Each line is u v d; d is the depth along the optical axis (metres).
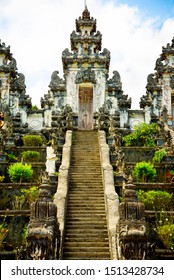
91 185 17.92
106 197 15.70
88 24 34.19
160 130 26.80
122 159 20.00
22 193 18.00
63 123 28.78
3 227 15.17
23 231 15.35
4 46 32.53
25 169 19.34
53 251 10.39
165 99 31.58
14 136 28.12
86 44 32.84
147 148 24.08
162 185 18.39
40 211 10.73
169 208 16.66
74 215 15.22
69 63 31.92
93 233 14.00
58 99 31.17
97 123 29.59
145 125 27.17
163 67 32.16
